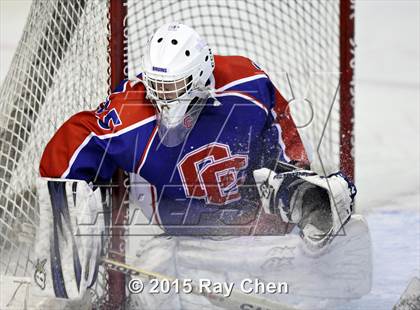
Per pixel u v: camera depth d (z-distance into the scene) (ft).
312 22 35.37
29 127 31.94
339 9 31.63
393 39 48.78
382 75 46.29
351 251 30.04
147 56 28.58
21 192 31.63
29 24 32.42
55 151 29.22
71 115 31.30
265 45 39.47
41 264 28.73
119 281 30.35
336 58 35.86
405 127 42.88
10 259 31.83
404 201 37.99
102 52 31.14
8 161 32.14
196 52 28.63
